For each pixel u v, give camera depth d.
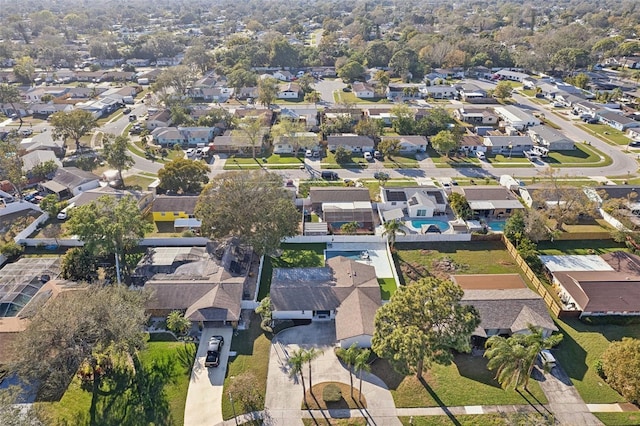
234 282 60.84
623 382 45.97
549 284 65.38
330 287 59.53
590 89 171.25
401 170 105.12
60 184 93.12
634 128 130.38
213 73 198.00
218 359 51.81
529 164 108.69
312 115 136.38
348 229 77.06
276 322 57.94
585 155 113.94
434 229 79.38
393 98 165.75
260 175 74.19
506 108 141.50
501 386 48.22
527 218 75.00
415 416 45.12
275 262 70.50
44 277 63.97
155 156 113.25
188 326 54.94
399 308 45.00
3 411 37.78
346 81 190.88
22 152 106.31
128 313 48.53
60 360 44.91
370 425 44.25
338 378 49.75
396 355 41.72
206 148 113.56
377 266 69.81
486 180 99.25
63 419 44.69
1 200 89.31
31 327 45.78
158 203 82.38
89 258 64.19
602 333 55.94
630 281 60.75
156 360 51.84
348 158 110.19
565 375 49.84
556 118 143.50
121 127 134.38
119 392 47.75
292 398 47.22
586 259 69.38
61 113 110.00
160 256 68.50
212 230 68.19
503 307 55.66
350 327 53.22
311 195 86.50
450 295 45.00
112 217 65.56
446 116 127.38
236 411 45.66
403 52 194.12
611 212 81.94
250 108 145.75
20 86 177.88
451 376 49.62
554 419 44.50
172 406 46.16
